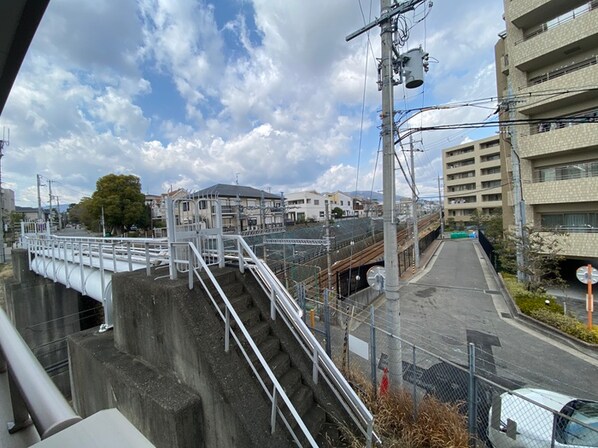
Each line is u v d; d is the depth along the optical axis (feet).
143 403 10.18
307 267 38.75
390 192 15.24
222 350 10.23
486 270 53.98
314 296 30.78
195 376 10.04
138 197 94.63
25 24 4.91
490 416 12.83
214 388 9.45
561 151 37.32
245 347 11.14
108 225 91.86
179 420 9.23
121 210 89.97
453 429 11.04
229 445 9.13
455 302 36.37
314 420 10.57
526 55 39.58
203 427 9.88
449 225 135.85
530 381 18.88
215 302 11.15
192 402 9.67
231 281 13.80
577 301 35.19
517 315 30.32
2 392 3.68
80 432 1.91
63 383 32.96
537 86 38.68
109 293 17.67
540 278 34.91
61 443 1.83
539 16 39.40
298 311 13.38
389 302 15.29
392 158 15.24
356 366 17.90
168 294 10.92
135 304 12.57
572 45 36.19
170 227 12.39
